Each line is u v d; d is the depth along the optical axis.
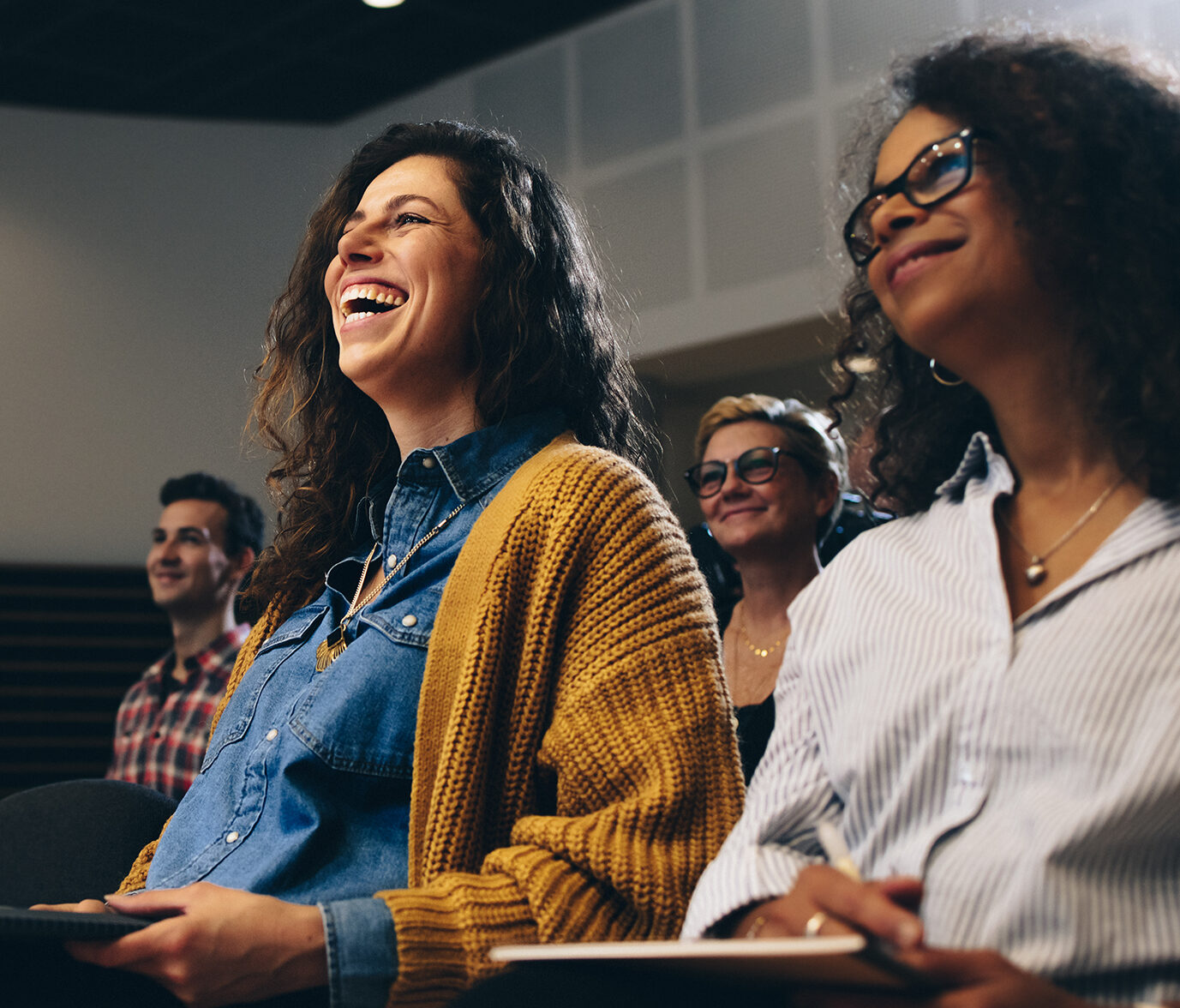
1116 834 0.77
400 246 1.44
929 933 0.82
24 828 1.39
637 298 5.83
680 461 6.16
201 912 0.98
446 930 1.05
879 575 1.00
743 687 2.48
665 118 5.86
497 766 1.20
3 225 6.57
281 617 1.57
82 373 6.59
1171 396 0.85
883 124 1.15
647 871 1.07
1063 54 0.96
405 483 1.40
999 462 0.97
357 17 5.95
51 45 6.08
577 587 1.24
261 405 1.69
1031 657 0.84
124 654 6.47
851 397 1.23
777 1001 0.76
